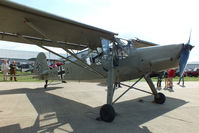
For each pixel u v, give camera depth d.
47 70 7.82
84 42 4.45
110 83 3.45
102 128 2.76
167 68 3.52
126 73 3.96
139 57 3.77
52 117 3.40
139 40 5.14
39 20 2.94
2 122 3.06
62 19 2.95
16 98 5.56
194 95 6.44
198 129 2.73
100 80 4.71
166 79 9.15
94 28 3.40
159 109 4.12
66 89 8.09
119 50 4.05
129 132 2.58
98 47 4.52
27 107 4.29
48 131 2.63
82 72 5.28
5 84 10.12
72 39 4.17
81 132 2.58
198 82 13.50
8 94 6.37
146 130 2.67
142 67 3.71
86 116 3.49
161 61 3.44
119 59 4.02
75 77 5.69
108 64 3.82
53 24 3.14
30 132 2.58
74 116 3.49
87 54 4.96
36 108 4.19
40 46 3.58
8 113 3.70
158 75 4.90
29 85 9.70
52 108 4.20
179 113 3.75
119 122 3.09
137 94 6.60
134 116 3.50
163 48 3.53
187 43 3.45
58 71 6.92
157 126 2.87
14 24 3.12
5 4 2.36
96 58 4.59
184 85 10.73
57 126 2.86
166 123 3.04
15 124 2.96
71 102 4.97
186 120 3.22
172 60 3.35
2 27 3.27
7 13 2.63
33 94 6.45
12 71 12.52
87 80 5.17
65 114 3.64
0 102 4.90
